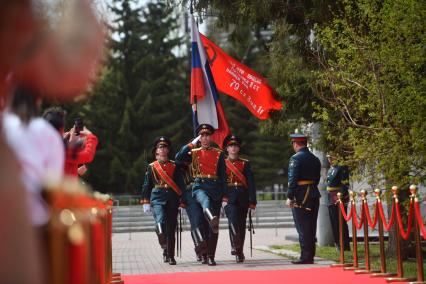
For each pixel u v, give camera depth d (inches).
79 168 489.4
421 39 557.0
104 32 85.4
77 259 101.5
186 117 2783.0
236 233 753.6
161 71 2785.4
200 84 879.7
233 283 519.8
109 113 2701.8
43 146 165.3
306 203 708.0
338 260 745.6
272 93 844.0
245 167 772.0
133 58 2768.2
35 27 79.9
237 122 2876.5
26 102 139.3
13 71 81.7
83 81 84.2
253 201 767.7
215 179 737.0
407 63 565.3
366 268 582.6
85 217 141.6
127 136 2655.0
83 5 83.6
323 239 960.9
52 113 360.2
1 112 82.4
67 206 107.7
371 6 588.1
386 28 567.5
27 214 72.4
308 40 788.0
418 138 555.2
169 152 774.5
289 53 799.1
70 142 407.5
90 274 173.6
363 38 602.9
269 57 837.2
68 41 82.4
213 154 740.0
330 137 648.4
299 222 712.4
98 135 2669.8
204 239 741.9
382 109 589.6
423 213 786.8
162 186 763.4
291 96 797.9
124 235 1721.2
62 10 82.4
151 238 1534.2
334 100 705.6
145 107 2699.3
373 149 592.7
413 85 558.3
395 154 575.2
